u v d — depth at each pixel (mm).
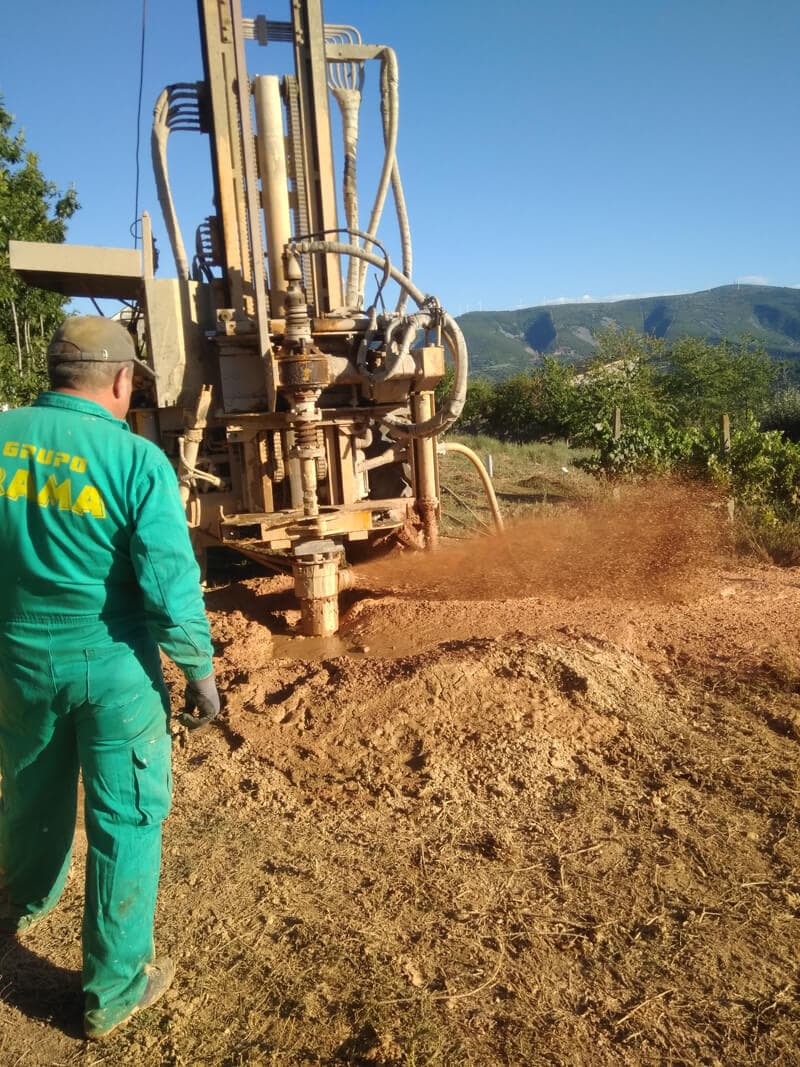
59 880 2871
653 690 4570
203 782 3859
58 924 2910
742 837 3285
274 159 6672
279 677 4855
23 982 2619
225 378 6648
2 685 2350
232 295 6793
